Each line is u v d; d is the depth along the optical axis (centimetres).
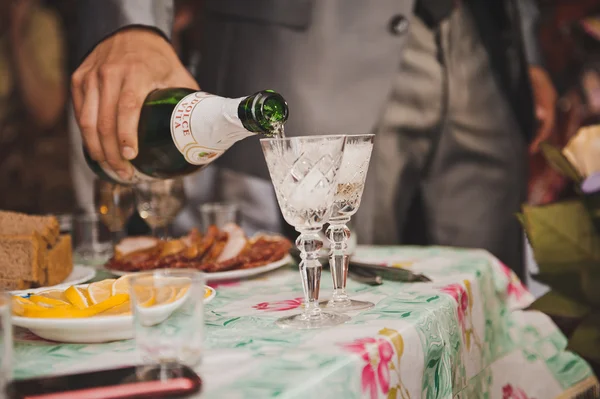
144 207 159
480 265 130
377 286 115
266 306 104
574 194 130
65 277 127
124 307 90
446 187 224
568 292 93
